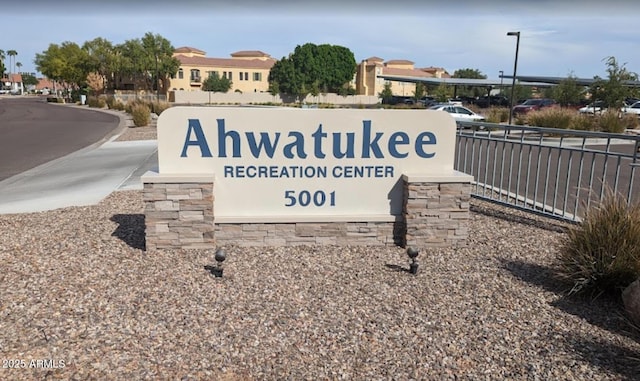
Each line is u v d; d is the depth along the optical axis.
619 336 3.95
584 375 3.42
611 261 4.55
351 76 84.25
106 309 4.19
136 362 3.45
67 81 80.31
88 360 3.45
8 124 29.41
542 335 3.94
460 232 5.97
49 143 19.25
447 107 30.33
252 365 3.46
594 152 6.56
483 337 3.88
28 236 6.15
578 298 4.62
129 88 77.75
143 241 5.98
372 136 5.92
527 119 24.23
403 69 92.94
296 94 80.00
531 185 10.82
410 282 4.91
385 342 3.78
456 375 3.40
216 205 5.83
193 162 5.74
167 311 4.18
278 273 5.06
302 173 5.90
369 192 6.02
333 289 4.70
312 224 5.88
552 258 5.62
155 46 73.12
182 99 71.06
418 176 5.79
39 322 3.94
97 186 10.20
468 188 5.86
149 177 5.44
